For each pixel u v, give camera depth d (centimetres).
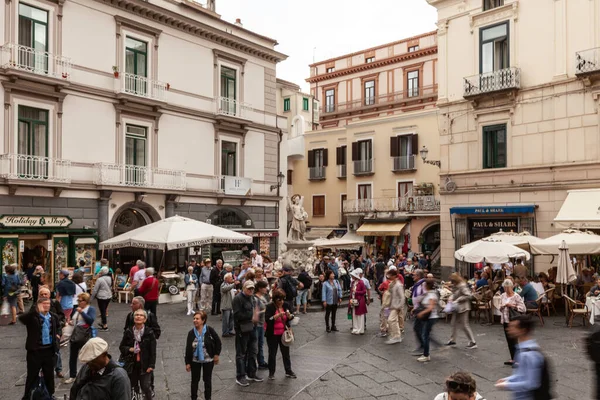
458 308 1218
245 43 2859
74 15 2133
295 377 972
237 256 2584
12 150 1930
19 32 1975
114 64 2283
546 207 2250
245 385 923
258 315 980
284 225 3134
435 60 4291
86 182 2152
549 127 2244
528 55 2311
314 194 4288
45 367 808
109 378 534
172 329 1427
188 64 2606
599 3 2098
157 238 1842
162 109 2469
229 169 2838
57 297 1187
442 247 2623
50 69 2030
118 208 2267
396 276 1309
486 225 2464
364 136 3900
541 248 1702
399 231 3466
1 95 1903
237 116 2822
